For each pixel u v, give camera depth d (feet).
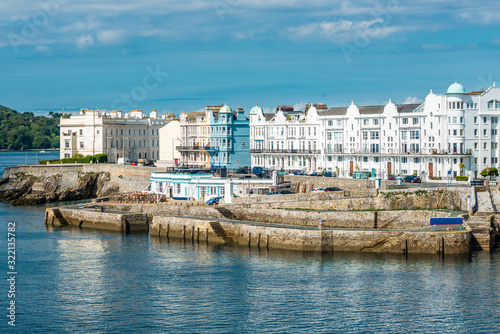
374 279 335.06
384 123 576.20
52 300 312.50
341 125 604.49
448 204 449.89
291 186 531.91
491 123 546.67
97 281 338.54
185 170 573.74
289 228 392.27
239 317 290.56
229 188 481.46
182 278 340.59
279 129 650.02
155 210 485.15
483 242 384.88
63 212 487.61
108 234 449.89
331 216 422.41
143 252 393.29
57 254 391.24
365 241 381.19
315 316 291.38
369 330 278.26
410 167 559.79
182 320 288.71
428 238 373.20
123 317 292.40
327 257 374.22
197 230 422.00
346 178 517.14
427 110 547.49
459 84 537.65
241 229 408.05
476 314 292.20
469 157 538.06
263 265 360.69
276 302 306.96
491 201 443.73
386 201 450.71
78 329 281.33
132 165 646.33
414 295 313.53
